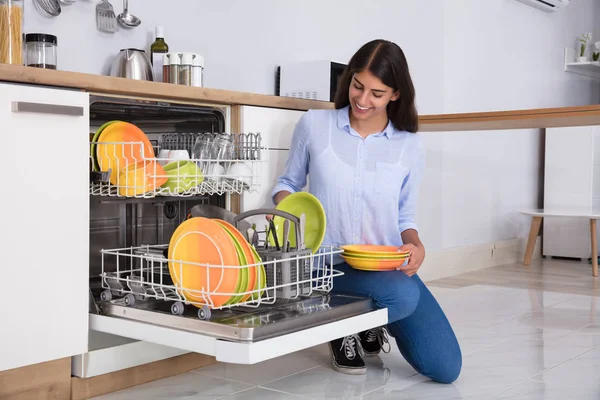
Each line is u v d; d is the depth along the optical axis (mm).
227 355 1461
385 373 2225
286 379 2141
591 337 2758
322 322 1643
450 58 4324
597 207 5230
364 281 1944
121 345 1938
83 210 1777
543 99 5449
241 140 2236
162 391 1991
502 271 4625
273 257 1729
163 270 2043
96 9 2482
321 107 2523
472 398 1973
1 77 1622
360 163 2152
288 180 2248
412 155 2209
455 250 4441
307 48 3365
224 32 2951
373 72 2014
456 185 4484
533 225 4965
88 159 1786
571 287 3998
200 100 2154
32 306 1692
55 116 1711
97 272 2184
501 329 2887
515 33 5039
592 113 2297
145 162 1854
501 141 4992
